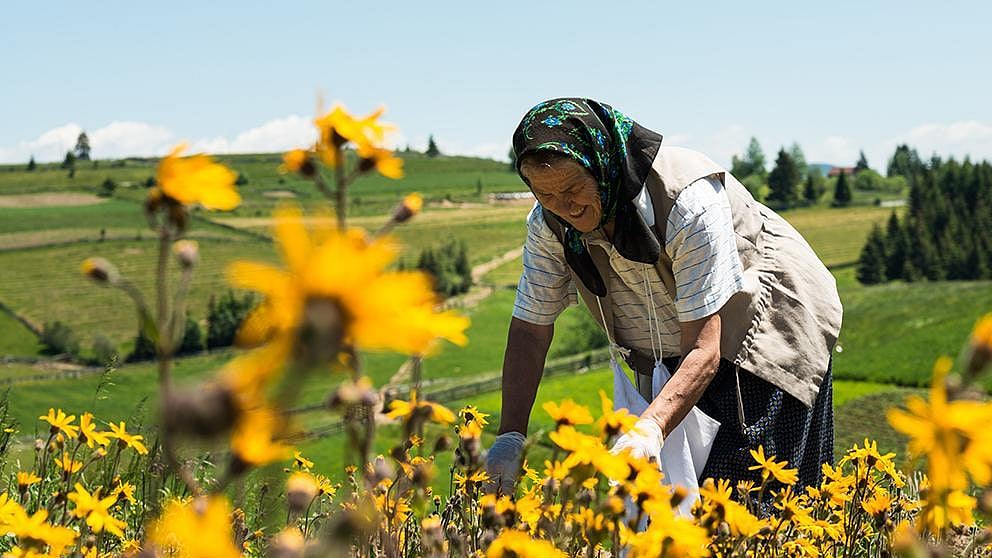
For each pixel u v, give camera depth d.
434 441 1.51
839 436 14.76
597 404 33.44
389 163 1.02
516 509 1.72
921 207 96.62
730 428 3.03
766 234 3.25
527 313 3.16
